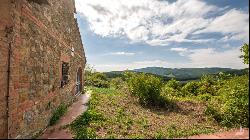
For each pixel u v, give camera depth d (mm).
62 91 12148
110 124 8930
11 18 6586
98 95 16656
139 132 8148
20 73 7023
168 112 12492
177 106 13570
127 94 16516
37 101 8344
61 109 10969
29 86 7668
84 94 18562
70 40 14414
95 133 7508
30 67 7762
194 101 14891
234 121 8844
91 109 11234
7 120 6348
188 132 7336
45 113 9156
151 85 14094
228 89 9312
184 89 19078
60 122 9406
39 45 8594
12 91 6547
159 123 9711
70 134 6797
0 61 6496
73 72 15688
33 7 7992
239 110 8469
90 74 34344
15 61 6723
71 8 14469
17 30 6809
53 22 10445
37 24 8367
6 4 6594
